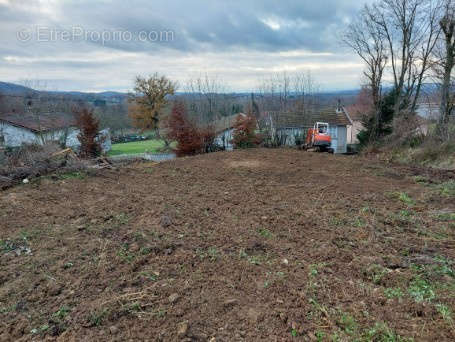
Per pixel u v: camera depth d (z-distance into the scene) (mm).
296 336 1900
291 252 3027
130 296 2281
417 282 2479
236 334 1912
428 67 15516
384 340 1838
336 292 2357
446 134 10469
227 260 2836
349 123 25438
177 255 2912
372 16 18359
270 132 16453
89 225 3633
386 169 7371
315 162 8375
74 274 2586
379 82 19250
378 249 3082
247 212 4223
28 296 2297
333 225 3738
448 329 1917
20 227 3561
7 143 17766
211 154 10086
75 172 6305
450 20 13070
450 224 3723
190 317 2064
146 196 4926
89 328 1970
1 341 1865
